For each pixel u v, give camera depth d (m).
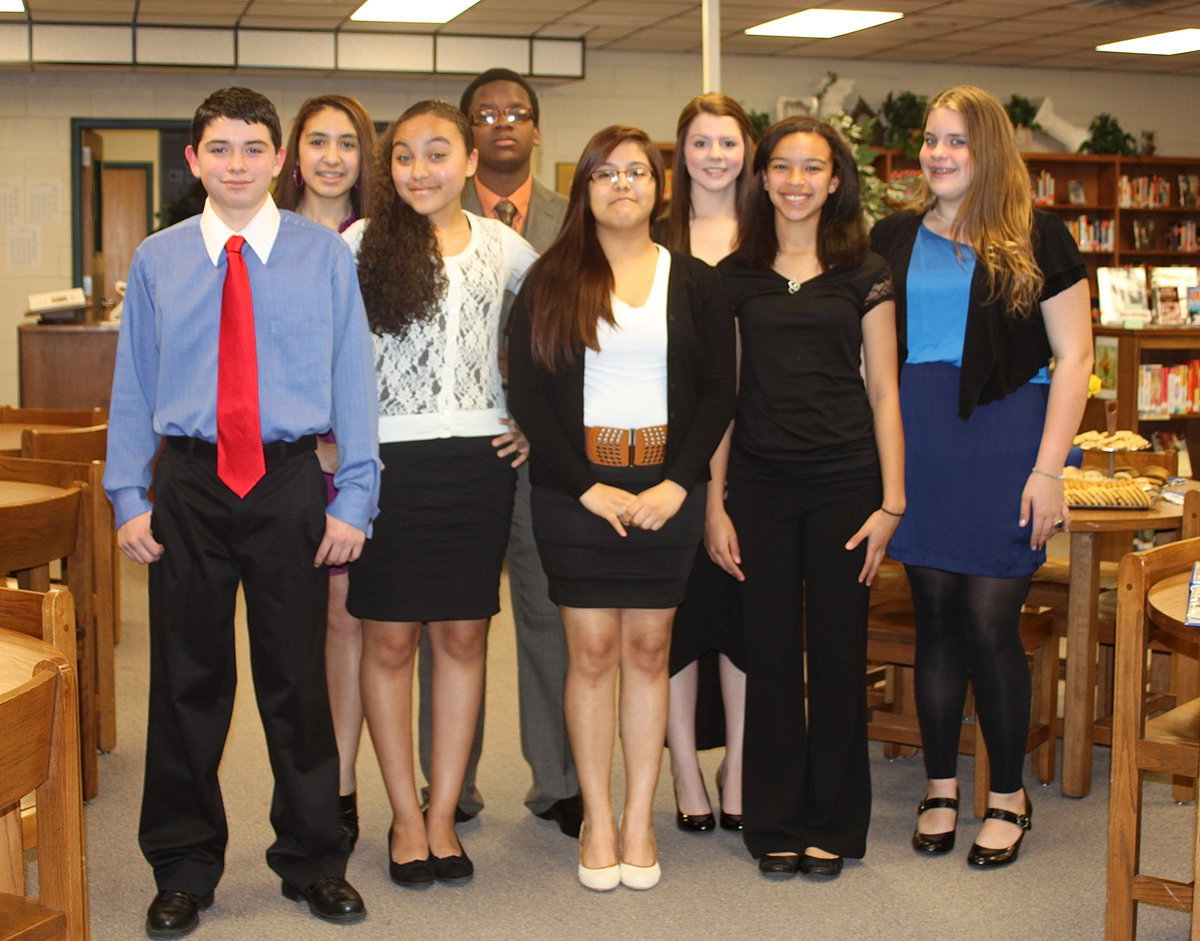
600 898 2.86
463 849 3.08
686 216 3.11
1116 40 10.37
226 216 2.54
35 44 9.09
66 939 1.61
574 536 2.74
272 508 2.54
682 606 3.06
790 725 2.94
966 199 2.95
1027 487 2.94
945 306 2.97
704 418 2.71
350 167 3.01
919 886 2.92
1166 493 3.73
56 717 1.58
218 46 9.34
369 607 2.75
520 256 2.88
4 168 9.84
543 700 3.24
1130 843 2.44
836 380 2.83
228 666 2.66
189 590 2.57
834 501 2.83
